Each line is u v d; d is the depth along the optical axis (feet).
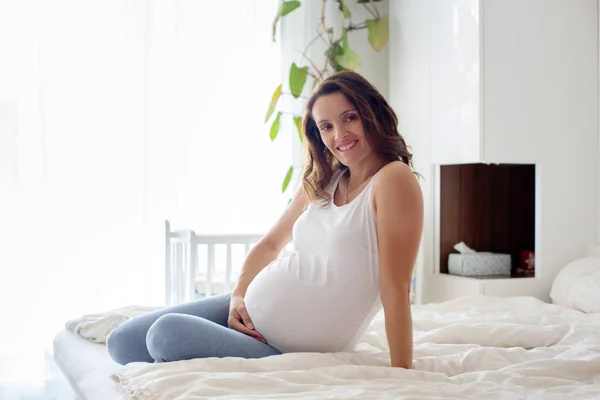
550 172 10.32
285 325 5.01
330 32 11.87
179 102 11.28
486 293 10.00
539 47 10.28
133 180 11.07
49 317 10.64
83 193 10.82
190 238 9.21
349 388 4.07
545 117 10.30
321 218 5.11
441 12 10.84
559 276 9.47
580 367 4.81
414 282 11.07
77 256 10.78
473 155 10.06
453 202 11.35
